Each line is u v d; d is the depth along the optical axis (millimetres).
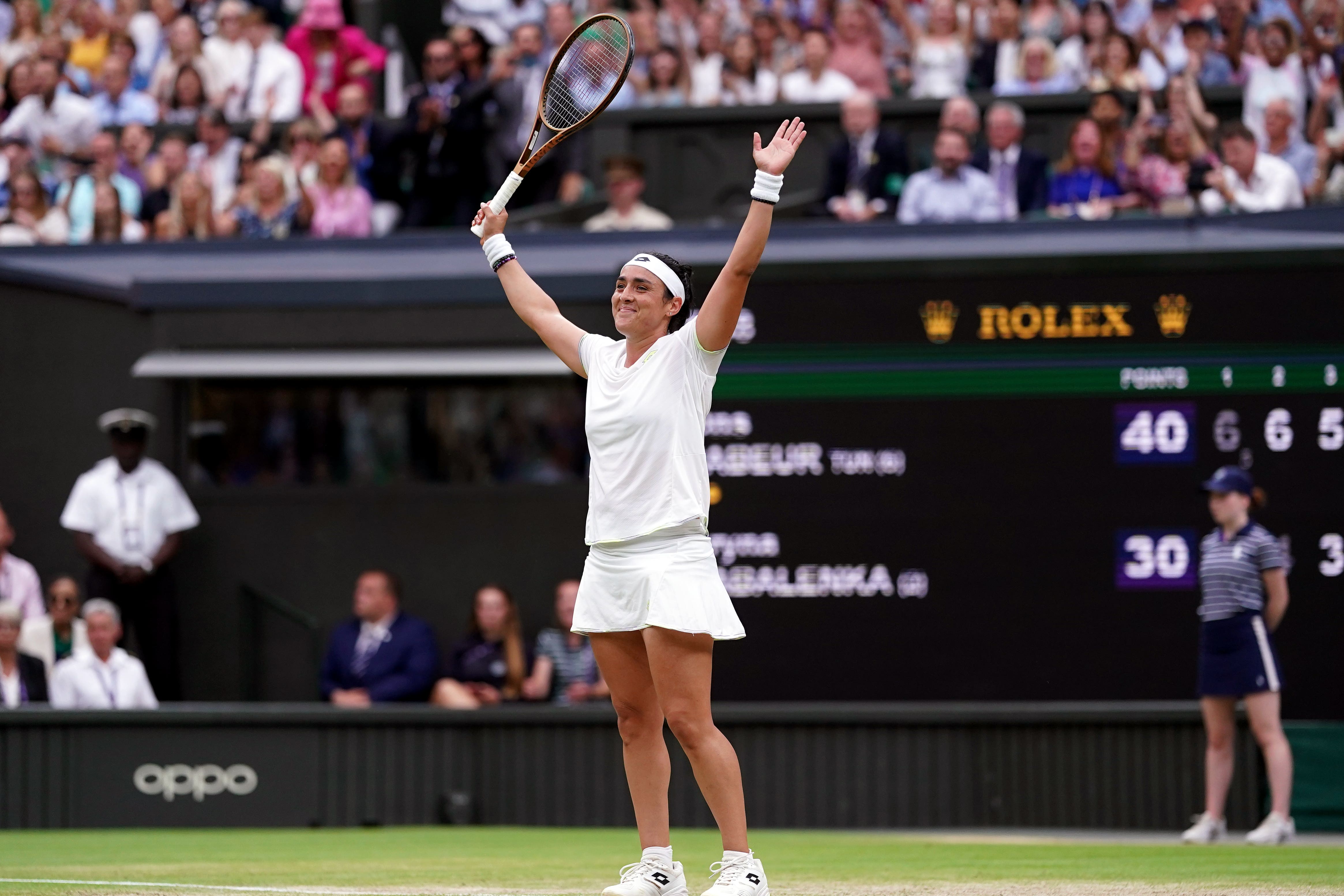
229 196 40875
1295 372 31562
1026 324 32125
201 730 30312
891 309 32406
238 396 36188
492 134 39781
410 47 51000
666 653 13695
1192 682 31438
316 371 34906
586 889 16922
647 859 14445
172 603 34781
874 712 30328
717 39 42750
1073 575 31844
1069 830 29984
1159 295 31922
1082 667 31734
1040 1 42188
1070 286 32125
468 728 30688
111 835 28453
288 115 43250
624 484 13922
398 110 49094
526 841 26297
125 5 46719
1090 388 31969
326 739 30500
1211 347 31781
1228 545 27109
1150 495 31781
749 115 37281
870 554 32219
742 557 32469
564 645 33375
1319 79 38281
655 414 13867
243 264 36062
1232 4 39469
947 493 32125
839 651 32188
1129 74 38969
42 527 36062
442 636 34750
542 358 34719
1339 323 31516
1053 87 40594
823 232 33156
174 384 36062
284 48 44188
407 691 32750
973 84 41875
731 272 13734
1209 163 35094
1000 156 36031
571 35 16734
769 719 30391
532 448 35875
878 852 23906
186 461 36031
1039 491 31969
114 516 34344
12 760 29797
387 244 36000
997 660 31891
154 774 30141
